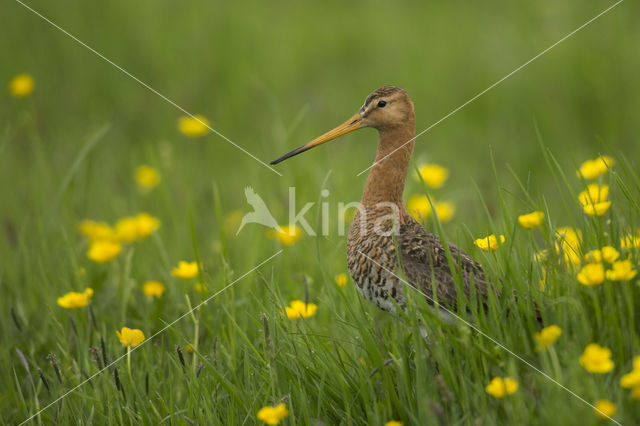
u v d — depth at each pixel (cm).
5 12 2175
